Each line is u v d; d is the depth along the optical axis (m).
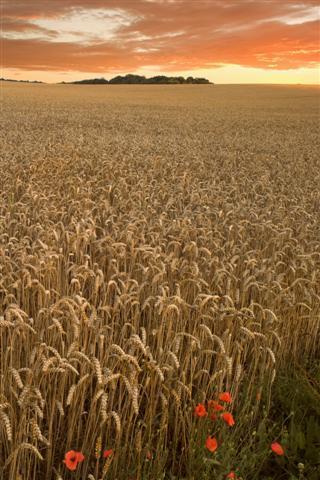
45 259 5.91
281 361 5.50
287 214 10.16
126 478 3.73
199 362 4.81
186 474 3.96
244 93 79.50
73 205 9.55
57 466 3.99
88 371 4.20
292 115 44.41
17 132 23.12
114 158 16.75
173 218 9.83
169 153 19.78
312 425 4.54
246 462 3.96
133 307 5.66
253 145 24.58
